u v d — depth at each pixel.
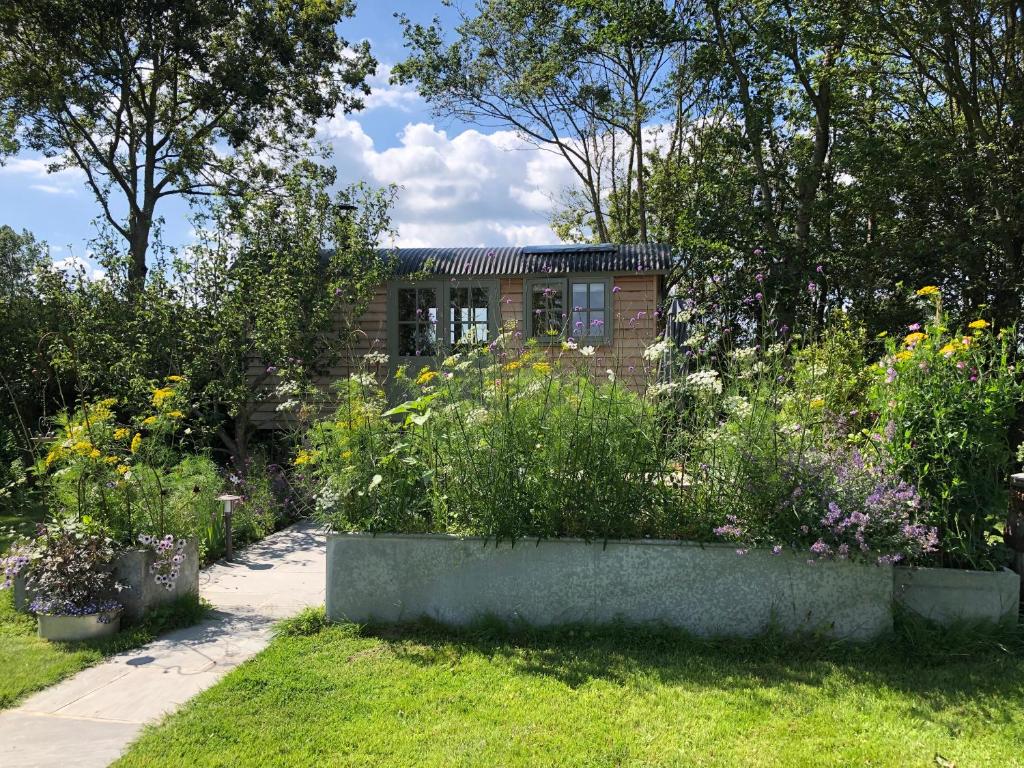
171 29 12.91
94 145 13.92
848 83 13.00
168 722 3.32
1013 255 11.60
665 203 19.31
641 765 2.88
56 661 4.11
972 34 11.63
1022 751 2.95
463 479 4.68
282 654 4.19
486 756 2.96
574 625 4.41
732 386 4.80
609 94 20.94
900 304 12.04
